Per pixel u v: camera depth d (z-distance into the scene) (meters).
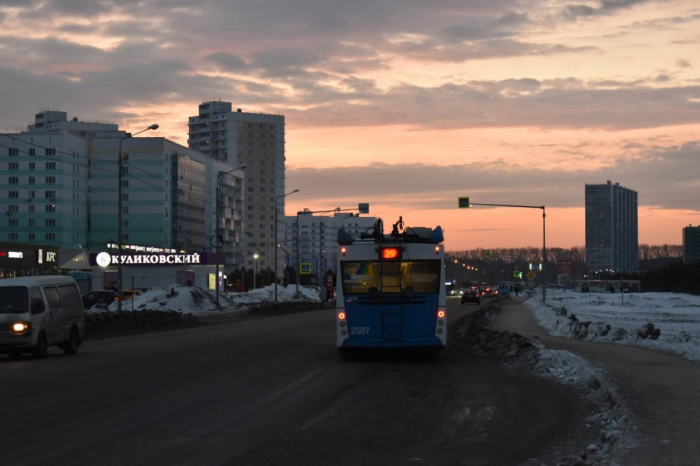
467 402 13.20
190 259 89.56
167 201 115.56
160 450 9.12
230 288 126.25
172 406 12.52
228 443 9.56
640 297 99.44
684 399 11.98
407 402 13.16
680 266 123.50
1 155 109.00
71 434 10.10
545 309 50.81
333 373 17.77
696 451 8.25
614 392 12.83
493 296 106.56
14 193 108.75
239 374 17.39
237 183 148.88
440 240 20.91
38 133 109.06
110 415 11.62
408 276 20.73
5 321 21.50
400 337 20.62
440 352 23.55
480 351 23.84
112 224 113.69
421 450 9.28
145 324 40.72
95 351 25.03
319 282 155.50
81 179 113.12
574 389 14.93
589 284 142.12
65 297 24.19
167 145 115.81
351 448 9.35
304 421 11.20
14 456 8.79
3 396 13.70
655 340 25.33
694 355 19.44
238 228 148.88
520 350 21.09
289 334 33.69
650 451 8.27
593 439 9.99
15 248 70.50
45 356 22.56
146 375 17.14
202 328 40.62
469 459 8.81
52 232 108.25
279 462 8.58
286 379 16.47
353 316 20.70
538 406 12.78
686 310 66.81
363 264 20.83
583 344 25.27
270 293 85.00
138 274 89.50
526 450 9.31
